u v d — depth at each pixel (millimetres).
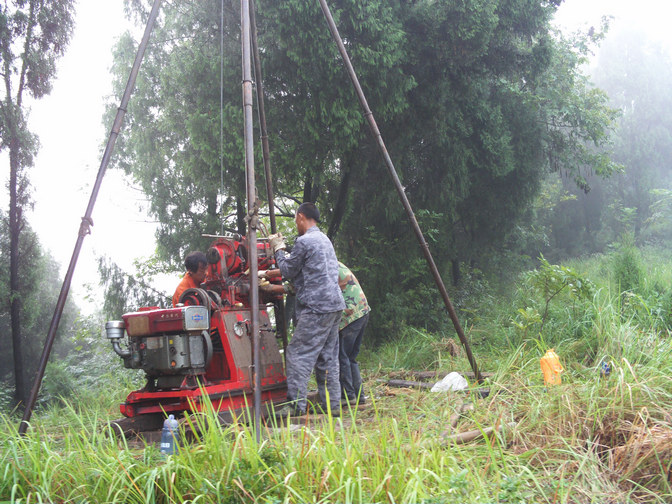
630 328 5754
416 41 10617
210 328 5066
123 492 2844
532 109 13016
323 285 4844
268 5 9188
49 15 12641
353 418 3268
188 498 2867
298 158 9844
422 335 8688
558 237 24609
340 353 5699
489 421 3980
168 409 4828
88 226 5023
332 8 9266
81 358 15695
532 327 7395
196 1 10102
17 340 12734
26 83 12688
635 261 9023
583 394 3922
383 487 2699
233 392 4863
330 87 9633
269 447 3111
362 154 11102
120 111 5188
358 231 11711
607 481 3025
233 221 13055
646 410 3453
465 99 11461
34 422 6094
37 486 2889
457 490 2631
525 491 2832
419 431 3707
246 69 4586
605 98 15383
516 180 13141
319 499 2707
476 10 10188
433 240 11023
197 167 10281
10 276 12891
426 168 11867
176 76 10109
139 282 12594
